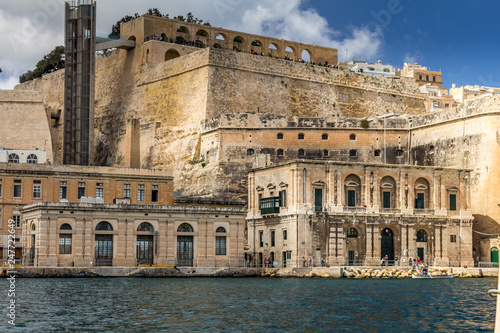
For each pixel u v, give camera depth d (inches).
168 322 2361.0
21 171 4643.2
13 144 5885.8
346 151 5413.4
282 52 6879.9
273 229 4702.3
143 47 6353.3
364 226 4589.1
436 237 4749.0
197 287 3388.3
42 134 5969.5
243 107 5861.2
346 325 2364.7
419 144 5477.4
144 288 3302.2
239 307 2704.2
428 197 4798.2
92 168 4788.4
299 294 3149.6
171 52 6461.6
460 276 4367.6
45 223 3946.9
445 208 4795.8
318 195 4544.8
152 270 3964.1
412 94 6830.7
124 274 3914.9
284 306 2748.5
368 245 4581.7
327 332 2246.6
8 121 5925.2
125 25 6574.8
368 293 3238.2
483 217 4953.3
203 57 5787.4
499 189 4923.7
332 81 6373.0
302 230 4453.7
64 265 3966.5
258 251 4830.2
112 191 4815.5
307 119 5423.2
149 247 4173.2
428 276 4252.0
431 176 4790.8
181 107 5900.6
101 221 4069.9
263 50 6811.0
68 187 4729.3
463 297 3115.2
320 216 4500.5
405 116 5880.9
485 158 4972.9
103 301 2810.0
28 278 3759.8
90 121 5728.3
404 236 4665.4
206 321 2388.0
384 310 2689.5
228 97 5792.3
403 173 4724.4
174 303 2783.0
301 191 4490.7
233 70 5866.1
